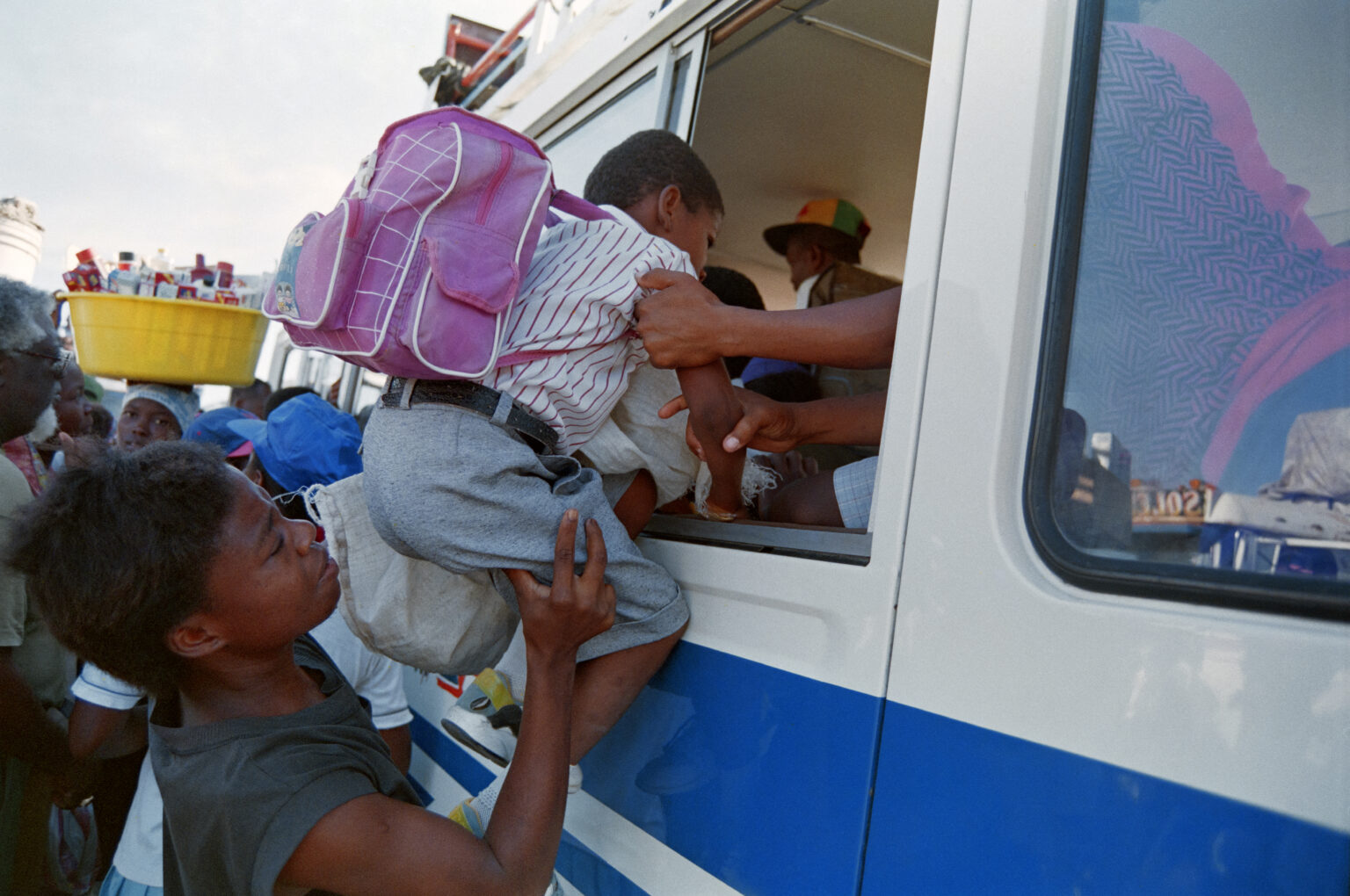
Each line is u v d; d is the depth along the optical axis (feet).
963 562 3.42
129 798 8.14
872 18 7.95
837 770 3.76
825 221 11.09
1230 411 2.90
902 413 3.80
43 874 8.80
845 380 7.84
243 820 3.57
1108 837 2.84
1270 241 2.90
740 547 4.63
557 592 4.07
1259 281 2.91
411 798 4.29
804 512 5.05
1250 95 3.00
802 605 4.08
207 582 3.68
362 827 3.56
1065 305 3.32
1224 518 2.84
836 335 4.29
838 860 3.68
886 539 3.75
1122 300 3.19
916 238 3.88
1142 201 3.20
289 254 3.94
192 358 11.20
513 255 3.98
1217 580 2.77
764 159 10.85
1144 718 2.80
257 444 7.70
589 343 4.33
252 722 3.83
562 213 5.03
